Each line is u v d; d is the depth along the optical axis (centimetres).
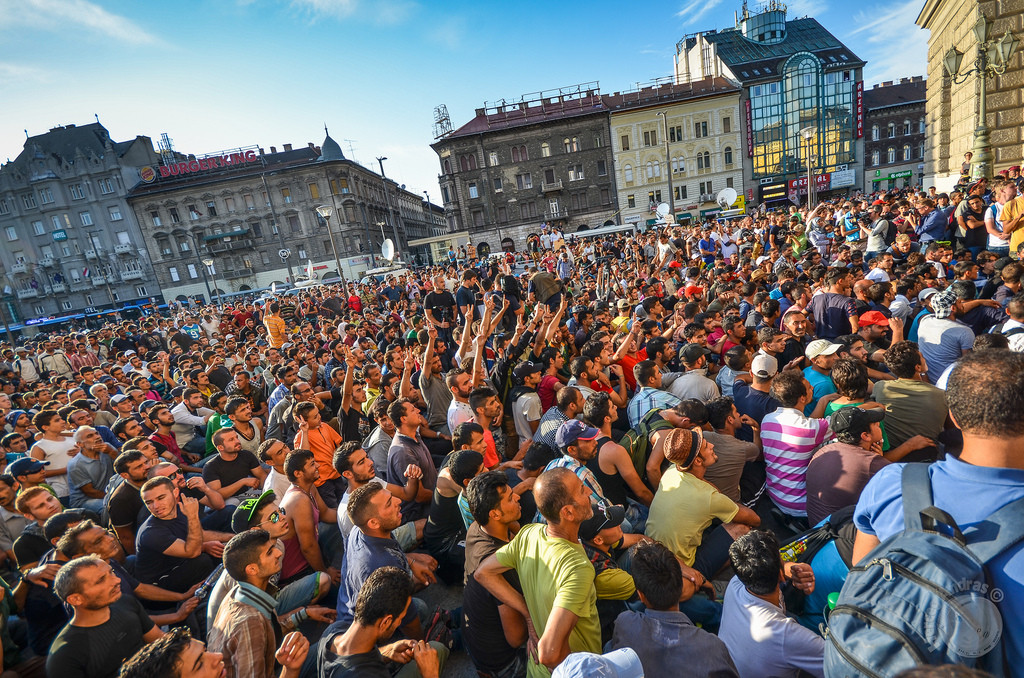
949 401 139
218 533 414
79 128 5822
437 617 321
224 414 616
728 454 362
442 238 5025
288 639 221
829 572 240
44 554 365
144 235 5362
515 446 578
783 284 705
